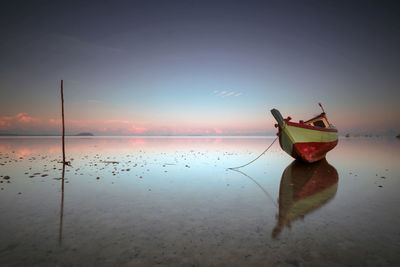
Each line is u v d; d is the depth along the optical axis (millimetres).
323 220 5484
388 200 7242
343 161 17375
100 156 19938
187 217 5648
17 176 10742
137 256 3770
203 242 4293
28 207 6340
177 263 3566
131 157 19359
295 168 13953
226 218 5598
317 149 15578
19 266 3455
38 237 4457
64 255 3789
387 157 20000
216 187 8922
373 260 3684
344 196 7727
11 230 4793
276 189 8688
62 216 5656
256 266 3486
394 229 4953
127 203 6785
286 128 13289
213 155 21641
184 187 8891
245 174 11828
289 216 5758
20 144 39531
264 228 4980
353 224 5227
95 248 4039
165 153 23344
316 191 8398
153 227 5008
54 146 34125
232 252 3914
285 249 4027
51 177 10594
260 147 34219
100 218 5543
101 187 8781
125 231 4781
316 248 4074
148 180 10148
